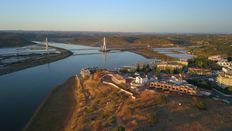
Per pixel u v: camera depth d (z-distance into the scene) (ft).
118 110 361.10
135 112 338.13
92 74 629.10
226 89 444.55
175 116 319.27
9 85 587.27
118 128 277.03
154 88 446.60
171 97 390.01
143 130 287.07
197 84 464.65
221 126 293.64
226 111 337.11
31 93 515.50
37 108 422.41
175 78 510.99
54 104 440.86
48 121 366.84
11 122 365.61
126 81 501.97
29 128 345.31
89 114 367.66
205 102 369.50
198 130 283.59
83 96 472.44
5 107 428.15
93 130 307.17
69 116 385.29
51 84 599.16
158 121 306.55
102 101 421.59
